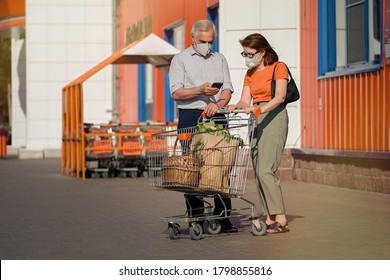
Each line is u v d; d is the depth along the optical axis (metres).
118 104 43.12
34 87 44.06
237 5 22.59
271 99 12.08
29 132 44.19
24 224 14.08
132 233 12.70
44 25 44.00
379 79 18.08
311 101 21.53
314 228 12.78
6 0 47.56
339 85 20.08
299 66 22.08
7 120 75.00
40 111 44.12
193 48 12.57
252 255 10.49
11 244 11.85
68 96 26.91
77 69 44.22
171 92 12.40
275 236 12.02
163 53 25.00
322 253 10.52
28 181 24.47
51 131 44.25
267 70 12.16
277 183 12.24
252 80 12.35
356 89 19.19
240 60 22.67
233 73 22.70
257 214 14.68
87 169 25.36
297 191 18.89
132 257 10.56
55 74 44.16
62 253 10.99
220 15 22.78
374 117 18.31
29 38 44.00
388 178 17.50
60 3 44.09
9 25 47.94
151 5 35.22
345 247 10.95
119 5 42.03
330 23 20.94
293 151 21.97
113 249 11.22
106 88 44.09
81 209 16.28
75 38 44.16
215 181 11.58
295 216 14.34
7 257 10.76
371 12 18.92
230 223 12.46
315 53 21.33
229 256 10.46
